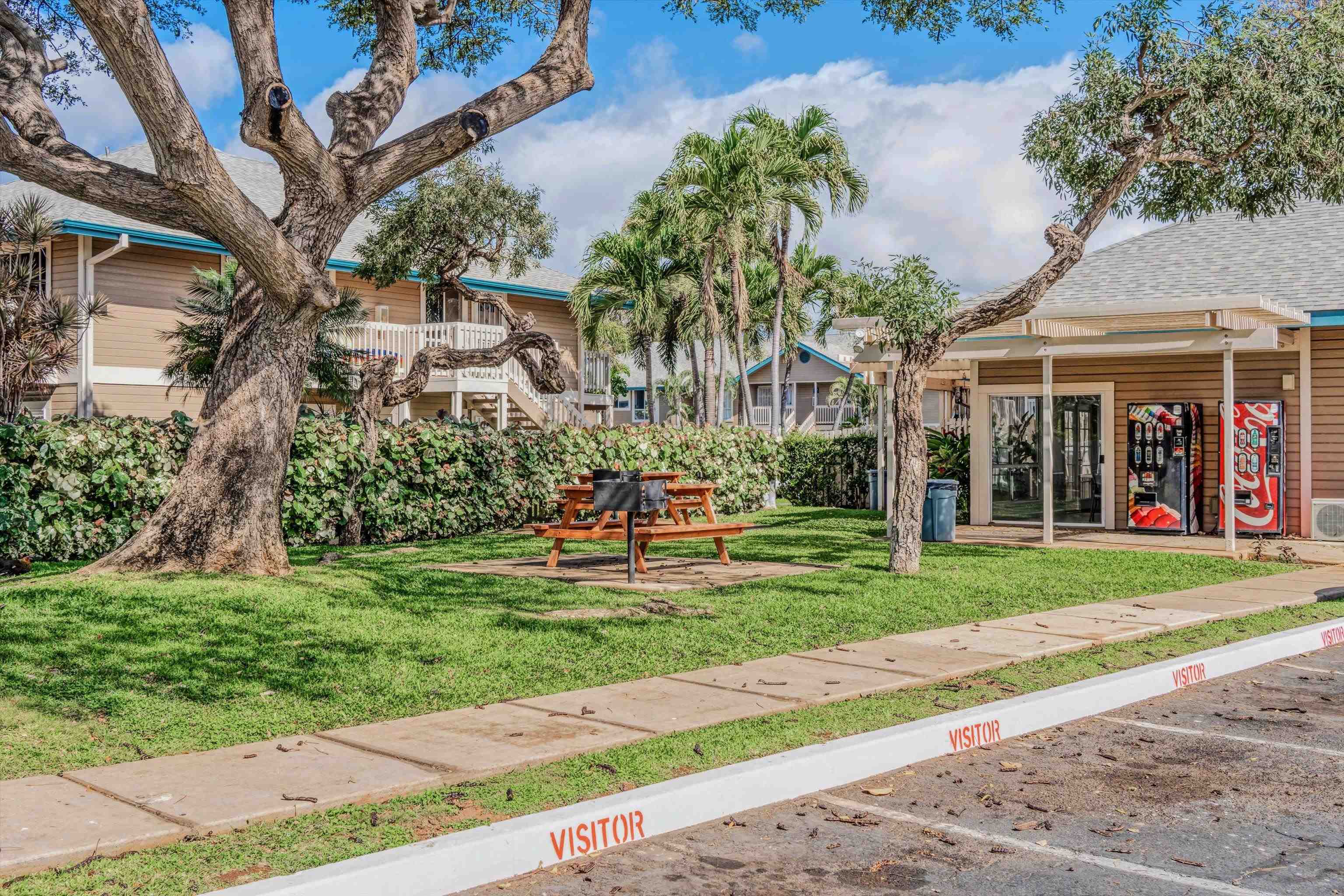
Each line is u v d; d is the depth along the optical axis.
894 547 13.31
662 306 33.31
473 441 18.52
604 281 30.67
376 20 14.38
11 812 4.78
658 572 13.10
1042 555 15.41
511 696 7.07
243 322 11.20
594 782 5.31
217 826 4.63
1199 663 8.27
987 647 8.75
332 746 5.89
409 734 6.14
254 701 6.80
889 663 8.12
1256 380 18.52
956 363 21.31
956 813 5.20
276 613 9.16
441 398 27.16
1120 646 9.01
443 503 17.91
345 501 16.42
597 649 8.47
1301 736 6.60
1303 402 18.09
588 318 30.83
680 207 26.52
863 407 48.31
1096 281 21.05
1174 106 13.80
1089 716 7.16
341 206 10.90
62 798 4.99
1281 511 18.12
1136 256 21.75
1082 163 15.24
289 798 4.99
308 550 15.51
